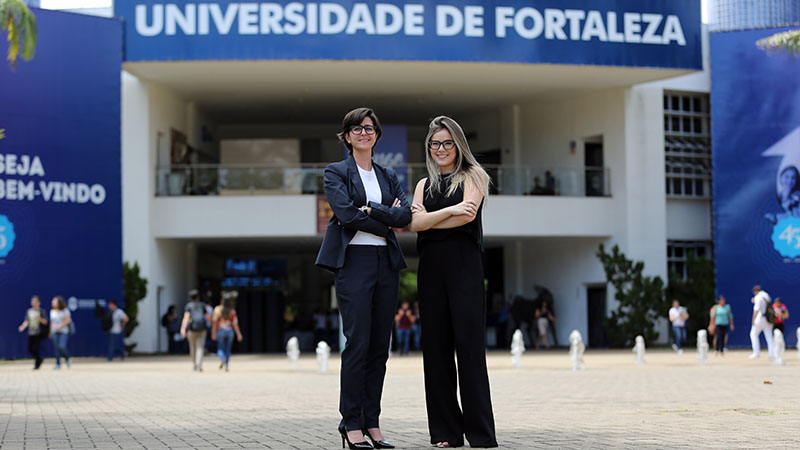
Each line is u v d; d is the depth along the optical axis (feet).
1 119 98.73
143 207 111.14
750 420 30.30
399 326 108.78
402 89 119.85
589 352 110.52
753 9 129.59
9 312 97.86
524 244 136.56
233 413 36.42
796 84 113.09
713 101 114.73
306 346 132.98
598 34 107.24
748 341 113.29
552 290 129.90
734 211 114.01
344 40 103.50
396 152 120.37
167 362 96.17
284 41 103.14
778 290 112.88
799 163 112.68
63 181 101.24
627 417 31.99
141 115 111.34
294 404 41.29
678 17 109.50
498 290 142.72
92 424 32.35
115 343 98.37
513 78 114.21
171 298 118.42
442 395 23.72
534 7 106.11
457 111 135.74
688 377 60.44
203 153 133.08
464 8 104.99
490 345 133.18
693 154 122.42
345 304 23.04
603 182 120.67
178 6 103.19
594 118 122.83
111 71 103.40
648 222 119.14
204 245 129.70
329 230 23.29
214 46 102.94
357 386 22.89
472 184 23.43
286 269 149.48
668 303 117.80
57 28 101.55
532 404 39.14
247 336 133.69
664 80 120.26
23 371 79.66
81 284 101.55
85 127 102.32
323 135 147.54
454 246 23.45
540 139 130.72
